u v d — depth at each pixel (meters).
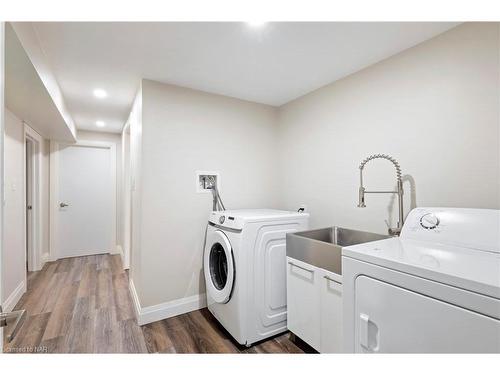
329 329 1.52
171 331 2.01
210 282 2.14
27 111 2.41
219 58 1.87
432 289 0.87
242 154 2.74
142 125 2.16
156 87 2.24
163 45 1.69
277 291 1.95
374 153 1.94
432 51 1.61
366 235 1.90
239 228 1.81
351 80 2.13
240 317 1.76
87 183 4.21
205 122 2.50
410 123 1.72
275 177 3.00
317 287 1.60
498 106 1.34
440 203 1.57
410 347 0.93
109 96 2.61
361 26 1.50
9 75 1.61
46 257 3.85
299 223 2.08
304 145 2.62
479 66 1.41
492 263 0.95
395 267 0.98
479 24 1.41
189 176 2.40
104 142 4.29
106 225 4.38
